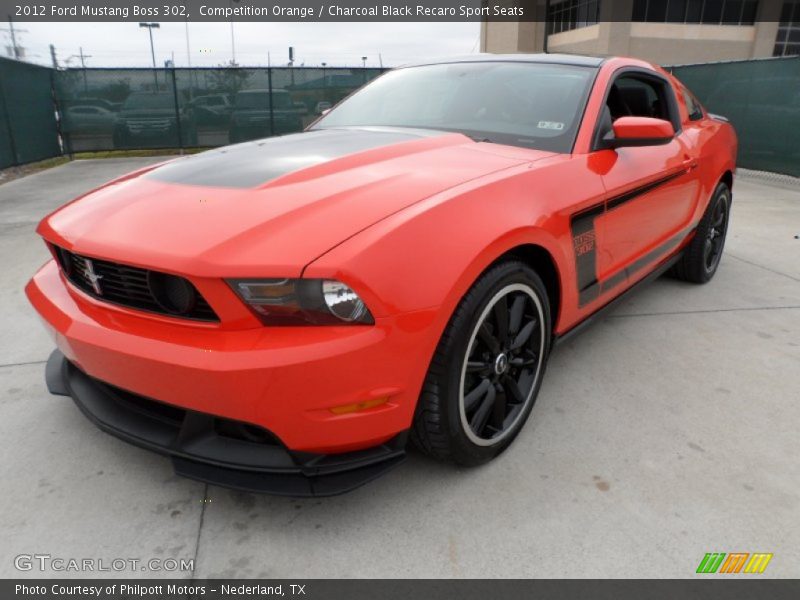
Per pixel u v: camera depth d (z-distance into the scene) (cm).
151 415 180
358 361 152
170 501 189
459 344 175
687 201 339
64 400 247
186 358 153
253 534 175
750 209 682
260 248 153
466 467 204
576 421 235
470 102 275
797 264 461
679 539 174
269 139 260
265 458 165
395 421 166
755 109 973
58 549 169
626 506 188
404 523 180
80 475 200
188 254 154
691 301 374
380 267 154
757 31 2956
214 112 1366
